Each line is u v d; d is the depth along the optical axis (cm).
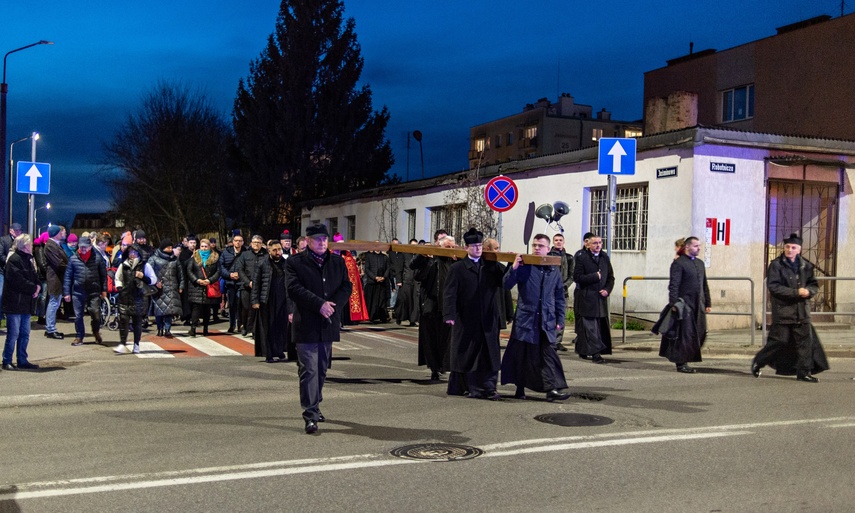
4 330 1562
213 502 529
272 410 852
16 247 1136
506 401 912
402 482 575
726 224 1716
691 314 1159
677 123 2453
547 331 905
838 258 1850
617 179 1891
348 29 4453
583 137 7631
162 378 1074
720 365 1259
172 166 5056
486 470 608
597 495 545
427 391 986
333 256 770
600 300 1289
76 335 1566
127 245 1352
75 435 728
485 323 926
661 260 1762
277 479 583
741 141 1716
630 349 1474
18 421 791
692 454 660
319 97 4375
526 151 7719
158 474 595
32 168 1888
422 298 1082
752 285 1430
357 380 1080
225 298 2264
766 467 621
